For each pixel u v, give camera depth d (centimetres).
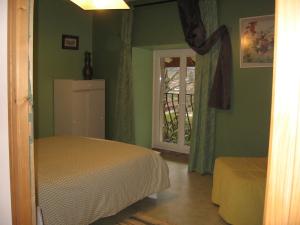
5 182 131
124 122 509
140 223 275
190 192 353
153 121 560
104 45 532
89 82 489
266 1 368
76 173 239
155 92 553
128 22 488
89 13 540
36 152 298
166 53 531
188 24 415
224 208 280
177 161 486
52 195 214
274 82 84
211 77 413
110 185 258
